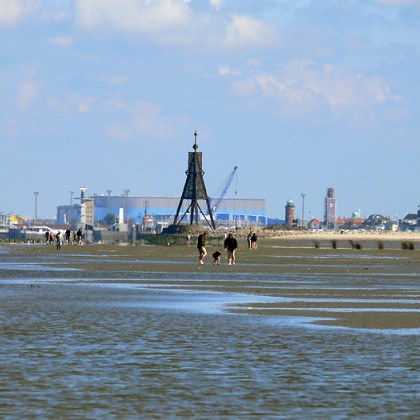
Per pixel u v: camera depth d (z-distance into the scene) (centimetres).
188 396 5800
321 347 7844
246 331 8931
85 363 6919
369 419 5228
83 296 13275
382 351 7625
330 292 14825
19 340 8106
